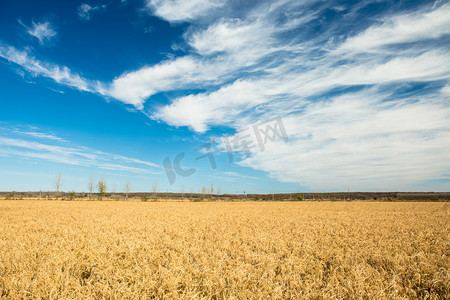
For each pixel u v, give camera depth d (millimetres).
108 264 7473
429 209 36625
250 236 12867
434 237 12945
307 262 8219
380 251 9461
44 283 6133
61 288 5918
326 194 108562
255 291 5820
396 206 44000
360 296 5480
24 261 7742
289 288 6188
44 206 36719
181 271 6879
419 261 8375
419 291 6164
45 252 8898
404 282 6539
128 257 8492
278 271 7559
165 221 20219
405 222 19984
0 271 7027
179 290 5848
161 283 6301
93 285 6074
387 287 5953
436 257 8961
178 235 13062
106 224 17422
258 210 33969
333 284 6199
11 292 5617
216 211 31594
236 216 24938
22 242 10695
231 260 8164
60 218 21172
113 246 9750
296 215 26266
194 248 9570
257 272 7082
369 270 7180
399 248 10281
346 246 10578
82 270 7391
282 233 13875
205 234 13695
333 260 8398
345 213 29109
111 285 6160
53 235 13000
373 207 41375
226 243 10719
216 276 6461
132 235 12602
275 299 5359
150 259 8141
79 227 16109
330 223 19047
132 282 6477
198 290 6020
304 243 10750
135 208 35438
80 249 9219
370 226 17484
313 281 6535
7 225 16406
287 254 9250
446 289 6086
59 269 6852
